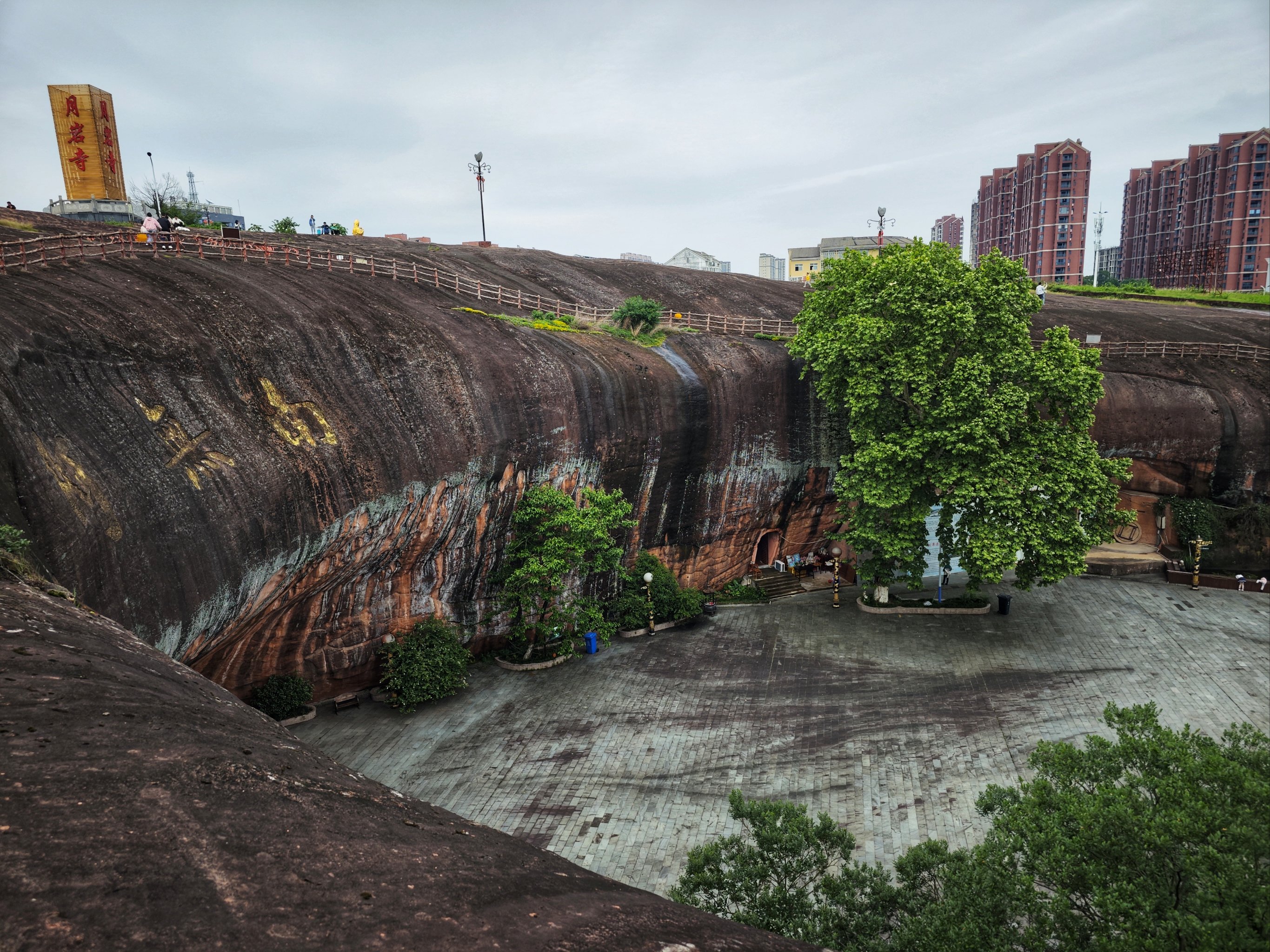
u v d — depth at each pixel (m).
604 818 16.95
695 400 27.62
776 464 30.53
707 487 28.97
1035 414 25.34
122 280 19.02
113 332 16.08
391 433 19.58
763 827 11.55
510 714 21.52
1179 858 8.57
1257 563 31.80
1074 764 10.51
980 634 26.95
